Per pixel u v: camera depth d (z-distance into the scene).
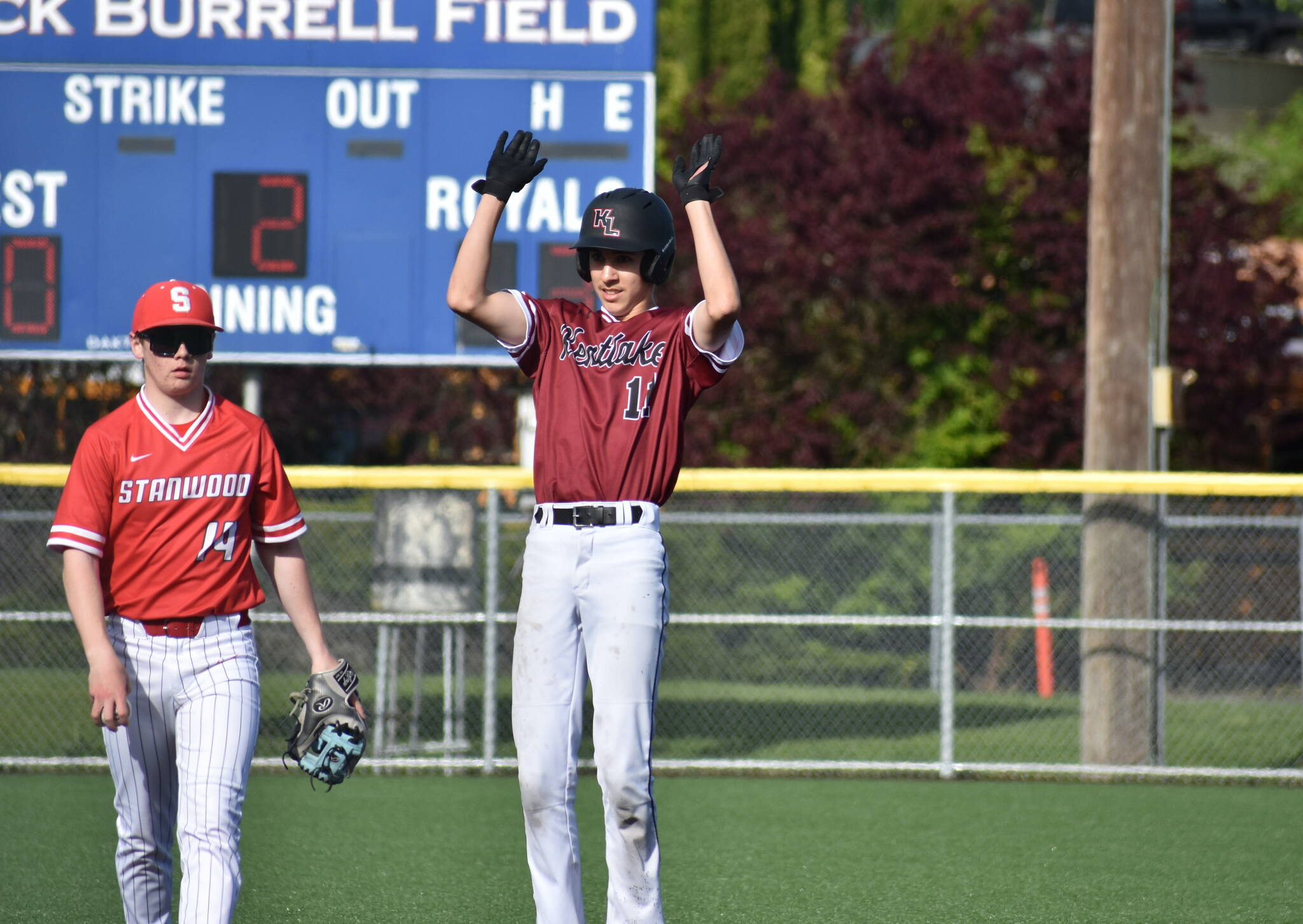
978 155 60.81
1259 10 117.00
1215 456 59.75
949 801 27.41
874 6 134.12
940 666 34.84
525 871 21.41
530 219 36.38
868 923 18.80
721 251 14.09
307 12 36.59
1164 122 31.16
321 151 36.53
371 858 22.19
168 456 13.29
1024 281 59.66
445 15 36.59
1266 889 20.72
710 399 58.53
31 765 29.70
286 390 60.34
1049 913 19.34
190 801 13.12
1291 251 64.75
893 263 57.94
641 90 36.50
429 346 36.41
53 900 19.41
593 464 13.88
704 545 37.84
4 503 34.34
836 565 38.09
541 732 13.94
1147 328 30.95
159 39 36.50
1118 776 29.84
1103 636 30.45
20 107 36.38
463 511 32.00
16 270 36.34
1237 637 35.03
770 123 63.75
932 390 58.28
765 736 34.34
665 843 23.64
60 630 34.19
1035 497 39.81
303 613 14.16
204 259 36.41
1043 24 99.75
